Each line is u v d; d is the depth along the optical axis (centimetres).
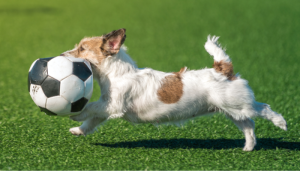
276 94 862
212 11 2436
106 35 528
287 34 1702
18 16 2242
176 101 510
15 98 841
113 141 577
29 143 552
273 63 1197
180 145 563
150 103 513
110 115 520
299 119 685
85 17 2236
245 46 1478
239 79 519
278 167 473
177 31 1830
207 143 576
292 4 2617
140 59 1268
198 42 1570
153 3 2844
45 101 471
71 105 477
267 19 2103
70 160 486
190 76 520
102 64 520
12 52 1384
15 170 452
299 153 527
